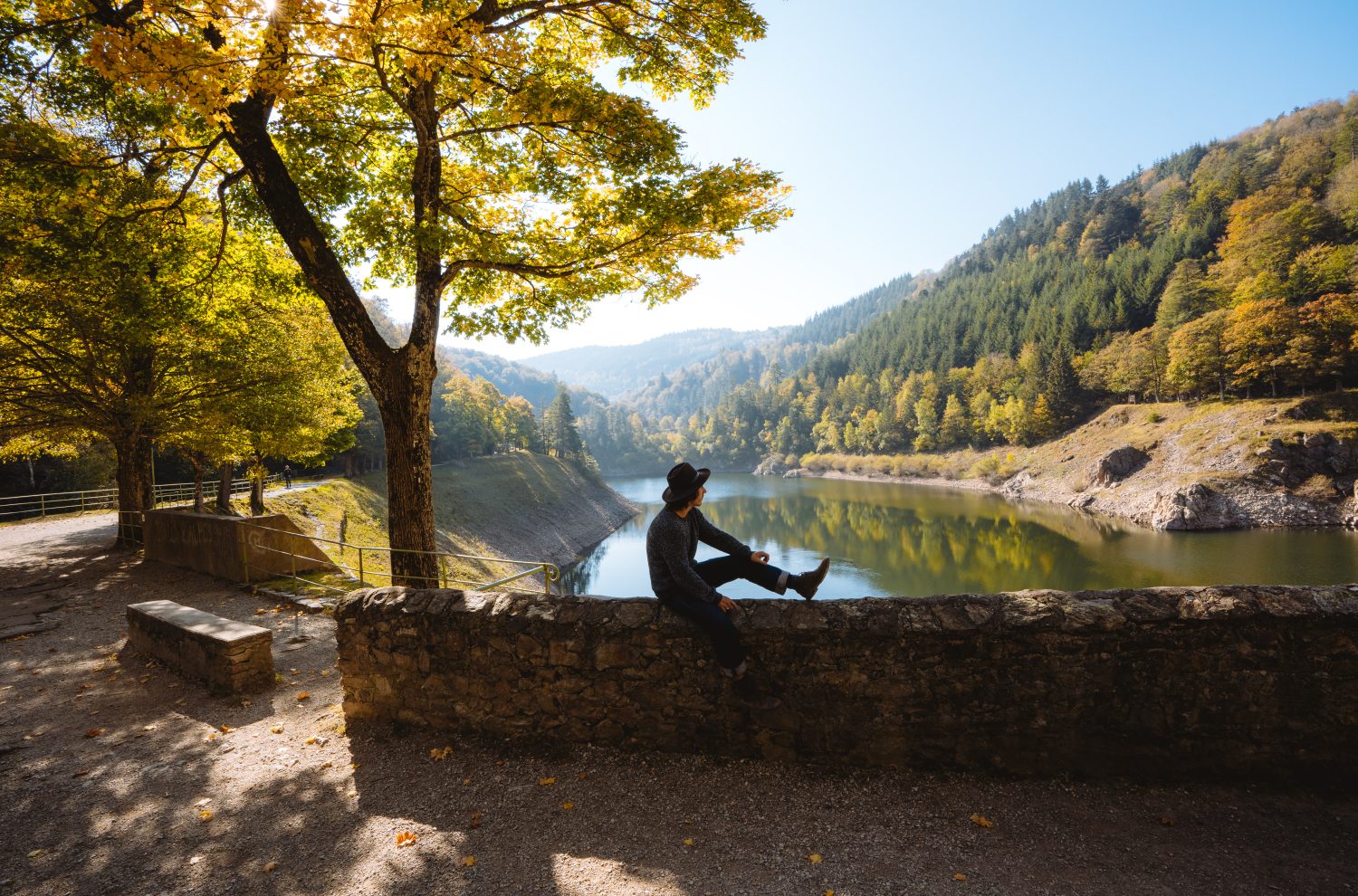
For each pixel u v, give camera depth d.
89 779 4.65
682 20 6.88
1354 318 73.50
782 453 173.88
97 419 14.30
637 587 48.06
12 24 6.64
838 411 165.50
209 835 3.91
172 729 5.52
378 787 4.39
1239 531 56.62
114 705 6.07
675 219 6.50
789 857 3.42
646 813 3.89
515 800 4.12
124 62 4.65
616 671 4.55
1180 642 3.81
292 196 6.78
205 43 5.22
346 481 44.84
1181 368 86.62
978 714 4.01
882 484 122.69
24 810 4.25
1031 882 3.11
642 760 4.44
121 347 12.95
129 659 7.38
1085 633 3.88
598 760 4.48
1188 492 60.44
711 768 4.29
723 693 4.36
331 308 7.05
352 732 5.20
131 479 15.64
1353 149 122.88
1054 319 127.94
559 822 3.86
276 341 16.95
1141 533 58.56
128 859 3.69
